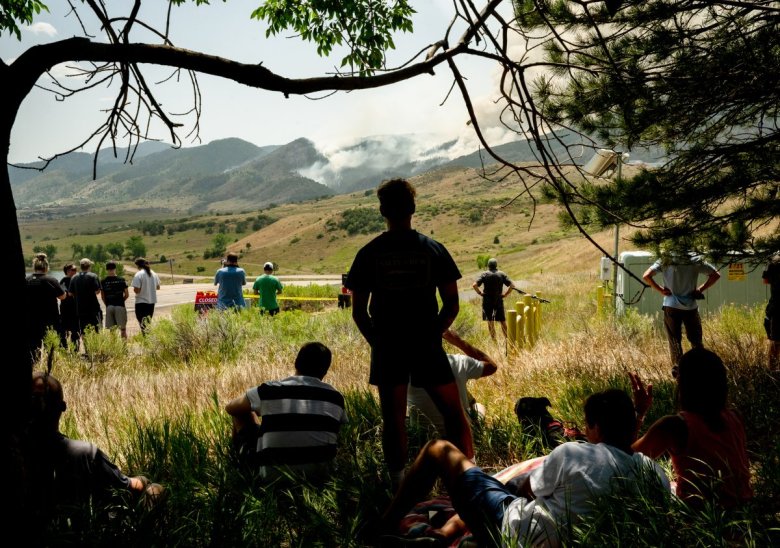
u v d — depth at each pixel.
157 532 2.80
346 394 5.64
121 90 2.56
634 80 4.90
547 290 30.73
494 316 12.85
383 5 5.79
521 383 6.92
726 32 5.02
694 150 5.57
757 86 5.00
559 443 4.46
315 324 13.22
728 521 2.78
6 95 2.24
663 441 3.13
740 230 5.47
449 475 2.92
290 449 3.65
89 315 13.32
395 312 3.45
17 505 2.38
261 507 3.20
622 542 2.50
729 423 3.18
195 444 4.29
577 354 7.70
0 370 2.31
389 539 2.91
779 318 7.54
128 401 7.08
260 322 13.19
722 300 13.33
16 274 2.35
